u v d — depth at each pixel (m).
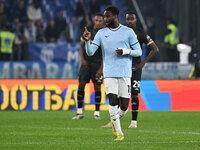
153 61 64.12
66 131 28.53
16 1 66.88
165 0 68.50
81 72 38.50
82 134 26.72
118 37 23.67
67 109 48.66
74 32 68.38
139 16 68.38
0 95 48.25
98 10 70.44
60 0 69.50
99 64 38.31
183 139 24.59
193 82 50.34
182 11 67.12
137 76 31.70
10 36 62.22
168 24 66.44
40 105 48.47
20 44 62.12
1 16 64.38
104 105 48.44
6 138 24.67
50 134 26.73
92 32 37.44
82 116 38.91
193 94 50.19
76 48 60.47
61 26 68.00
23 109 48.28
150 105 49.81
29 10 67.31
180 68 55.34
